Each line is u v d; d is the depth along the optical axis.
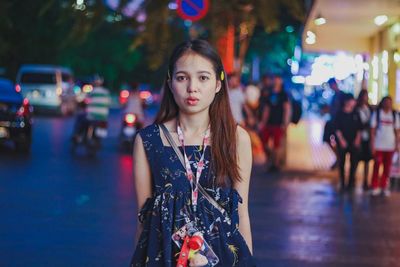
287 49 37.69
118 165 17.78
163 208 4.04
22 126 19.23
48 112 37.47
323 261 8.74
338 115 15.02
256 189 14.70
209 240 4.02
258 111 18.62
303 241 9.81
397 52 18.27
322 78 32.25
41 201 12.27
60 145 22.12
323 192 14.55
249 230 4.27
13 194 12.88
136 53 57.00
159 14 18.83
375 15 17.92
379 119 14.25
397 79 18.27
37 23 34.53
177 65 4.16
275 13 19.03
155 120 4.31
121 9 18.94
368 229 10.79
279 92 17.69
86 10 19.17
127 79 60.38
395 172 15.65
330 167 18.58
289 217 11.60
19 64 38.91
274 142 17.66
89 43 55.34
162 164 4.11
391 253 9.28
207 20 19.30
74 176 15.48
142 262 4.10
